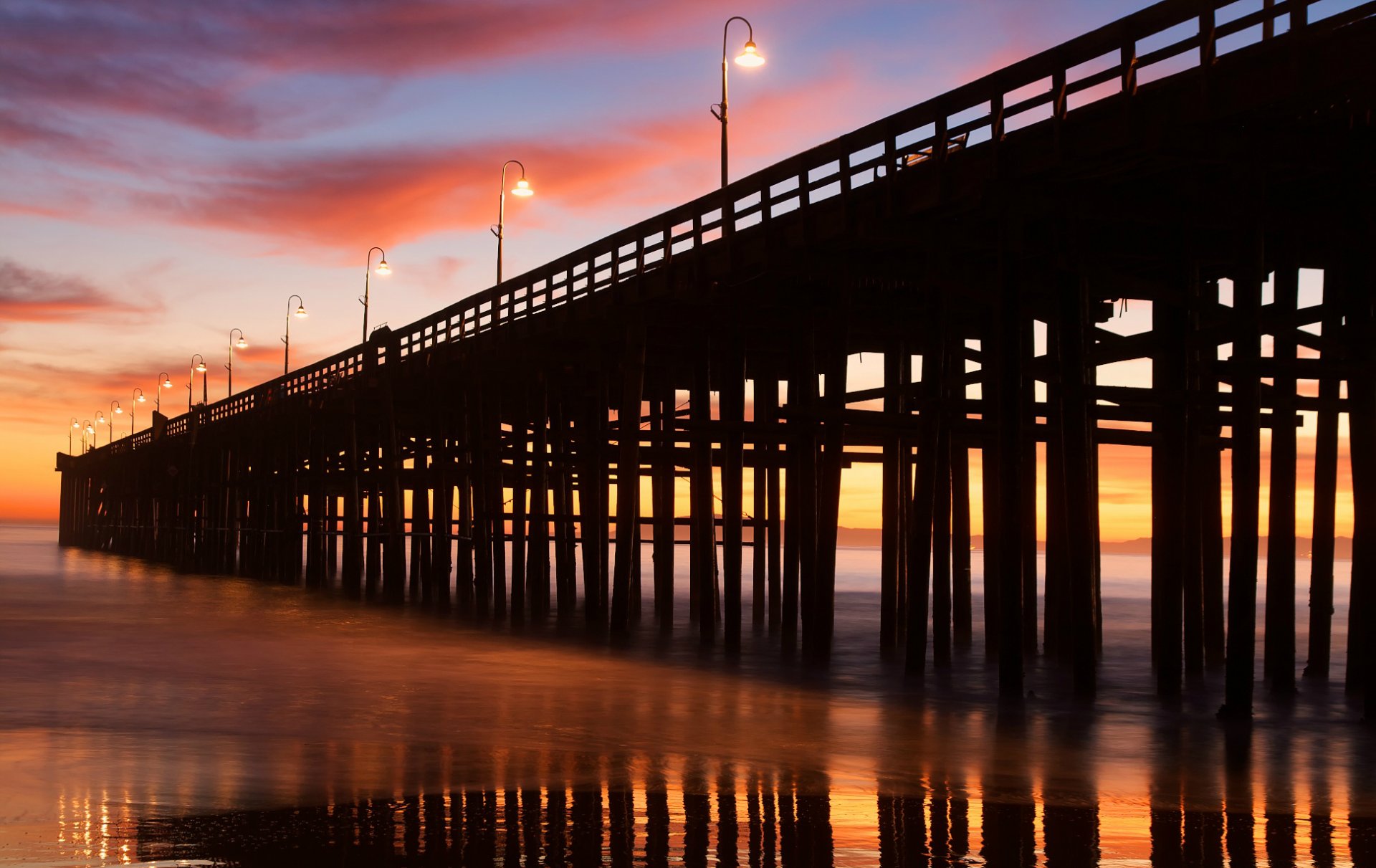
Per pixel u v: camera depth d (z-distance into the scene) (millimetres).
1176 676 17531
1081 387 16516
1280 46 13023
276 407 51469
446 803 11125
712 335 26250
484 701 17688
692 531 31125
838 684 19375
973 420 20594
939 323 19250
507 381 34656
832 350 20766
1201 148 14305
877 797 11430
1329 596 19641
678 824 10352
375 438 45844
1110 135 14797
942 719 15945
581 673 20906
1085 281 18703
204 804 11023
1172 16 14141
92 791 11547
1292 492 17906
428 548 38844
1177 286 18984
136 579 56094
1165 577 17625
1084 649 17188
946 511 21172
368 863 9188
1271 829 10398
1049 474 21812
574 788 11781
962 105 16969
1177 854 9547
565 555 35031
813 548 22688
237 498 62062
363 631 29047
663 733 15000
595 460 29953
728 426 22766
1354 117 14688
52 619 33438
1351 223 15664
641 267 24938
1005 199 16391
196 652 24734
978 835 10055
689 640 26422
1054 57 15570
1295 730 15258
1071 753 13742
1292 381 17609
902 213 17953
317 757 13367
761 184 21047
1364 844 9938
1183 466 17547
